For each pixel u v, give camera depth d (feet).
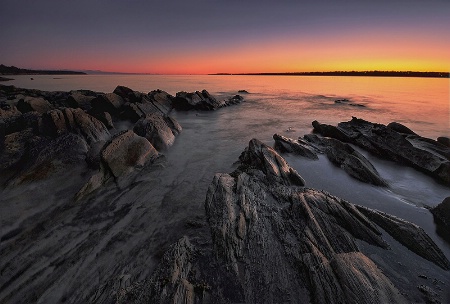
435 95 241.76
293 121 112.06
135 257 28.71
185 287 22.75
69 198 41.50
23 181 44.60
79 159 52.24
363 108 153.07
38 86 277.23
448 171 47.98
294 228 30.27
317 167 53.11
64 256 29.14
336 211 32.17
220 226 30.68
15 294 24.53
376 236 29.76
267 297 22.62
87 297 23.77
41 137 61.77
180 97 137.69
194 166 55.72
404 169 54.85
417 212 37.24
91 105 110.01
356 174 48.55
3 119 84.64
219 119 115.75
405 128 76.74
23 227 34.14
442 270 26.30
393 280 24.62
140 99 120.78
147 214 37.22
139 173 49.93
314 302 21.59
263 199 36.40
